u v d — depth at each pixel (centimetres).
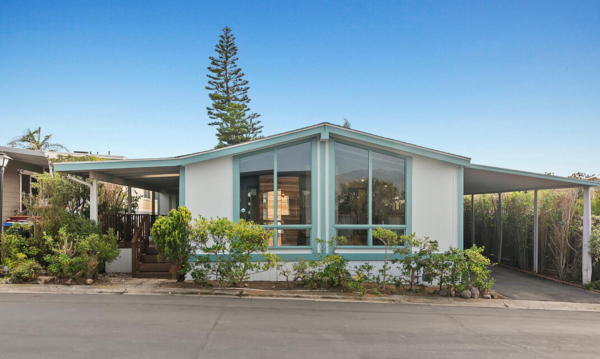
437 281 963
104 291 777
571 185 1073
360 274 836
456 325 630
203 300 733
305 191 975
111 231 927
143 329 535
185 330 538
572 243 1118
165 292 789
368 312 693
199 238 838
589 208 1020
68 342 472
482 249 858
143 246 1052
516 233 1312
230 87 3456
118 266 1051
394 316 673
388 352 485
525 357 488
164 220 831
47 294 739
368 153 987
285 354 461
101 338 491
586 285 991
